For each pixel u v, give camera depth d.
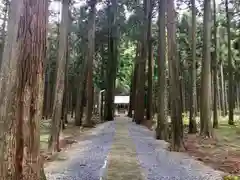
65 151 11.87
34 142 4.65
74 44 36.06
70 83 43.34
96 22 32.91
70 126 25.75
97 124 30.31
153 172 8.02
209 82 18.02
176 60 13.16
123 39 39.84
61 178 7.22
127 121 36.44
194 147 13.62
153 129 23.22
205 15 18.66
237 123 27.91
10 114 4.48
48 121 31.91
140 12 30.38
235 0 25.41
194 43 20.69
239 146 14.19
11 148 4.43
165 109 17.09
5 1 24.27
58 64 13.02
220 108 47.69
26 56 4.65
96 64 43.47
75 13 28.77
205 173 8.06
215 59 25.39
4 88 4.55
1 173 4.36
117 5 31.33
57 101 12.41
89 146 13.29
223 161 10.02
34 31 4.75
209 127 17.47
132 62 48.88
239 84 52.25
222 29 33.22
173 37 13.28
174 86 12.89
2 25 25.95
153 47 36.56
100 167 8.58
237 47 35.53
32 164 4.59
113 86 37.06
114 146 13.11
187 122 28.84
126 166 8.73
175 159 10.20
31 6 4.77
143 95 31.09
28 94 4.61
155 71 41.94
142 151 11.80
